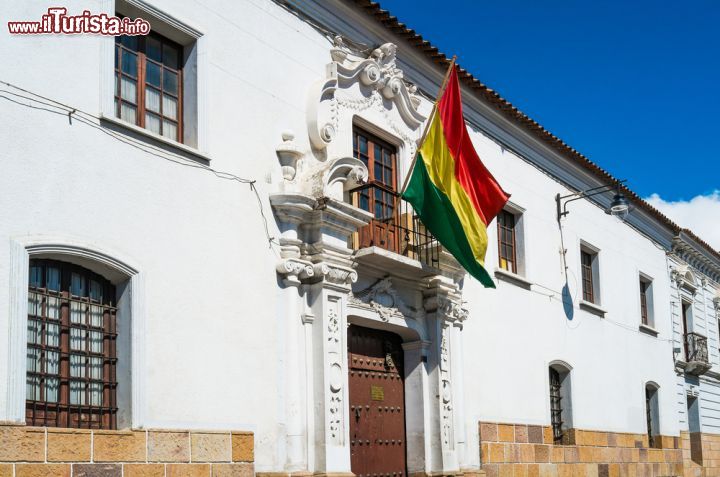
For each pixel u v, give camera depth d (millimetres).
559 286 19719
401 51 15586
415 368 14734
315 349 12320
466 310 15703
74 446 9156
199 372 10805
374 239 14125
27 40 9484
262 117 12430
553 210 20062
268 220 12188
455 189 14344
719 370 30078
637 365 22969
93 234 9812
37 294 9453
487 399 16391
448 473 14344
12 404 8688
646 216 24891
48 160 9469
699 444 27172
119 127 10320
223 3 12125
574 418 19344
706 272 30516
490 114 17953
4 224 8938
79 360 9797
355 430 13531
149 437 10016
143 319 10195
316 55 13688
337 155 13578
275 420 11750
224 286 11344
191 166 11195
